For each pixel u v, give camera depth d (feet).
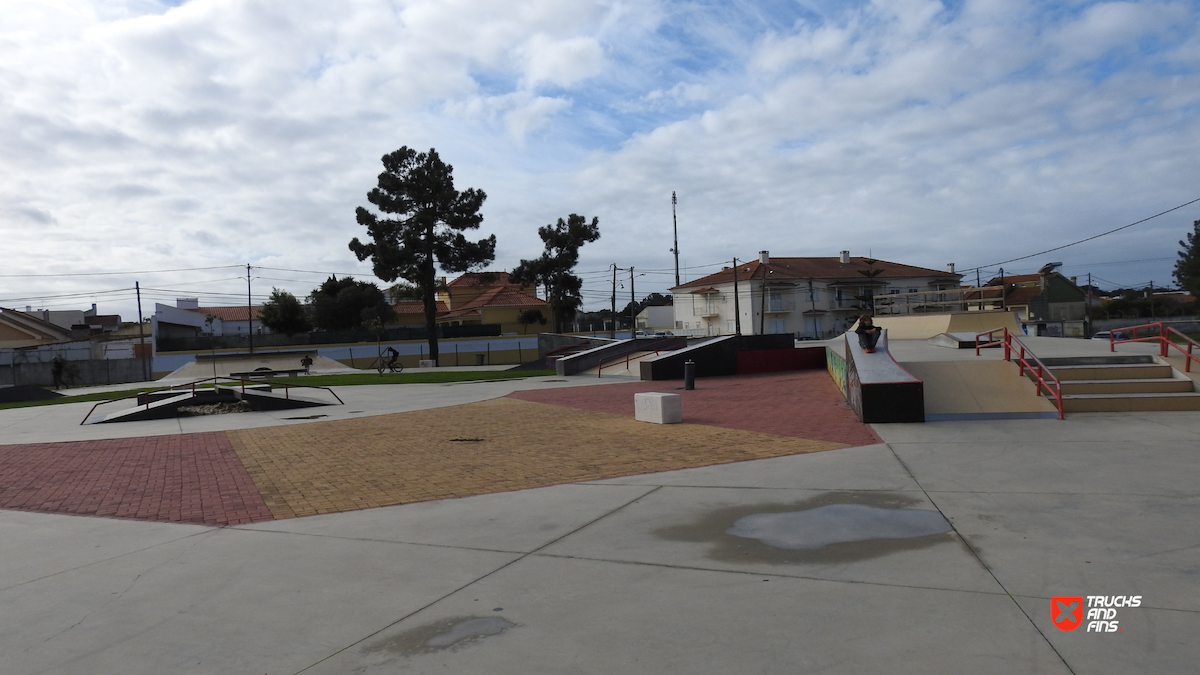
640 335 237.86
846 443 35.73
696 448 36.60
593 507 24.89
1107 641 12.98
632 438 41.11
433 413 58.85
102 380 169.68
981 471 27.68
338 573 18.66
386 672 12.91
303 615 15.81
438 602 16.28
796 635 13.73
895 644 13.16
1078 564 16.96
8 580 19.21
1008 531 19.80
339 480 32.01
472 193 176.86
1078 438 33.99
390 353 178.81
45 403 89.15
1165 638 13.01
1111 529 19.56
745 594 15.97
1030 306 214.28
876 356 47.50
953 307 214.07
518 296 265.75
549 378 102.17
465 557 19.65
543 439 42.42
